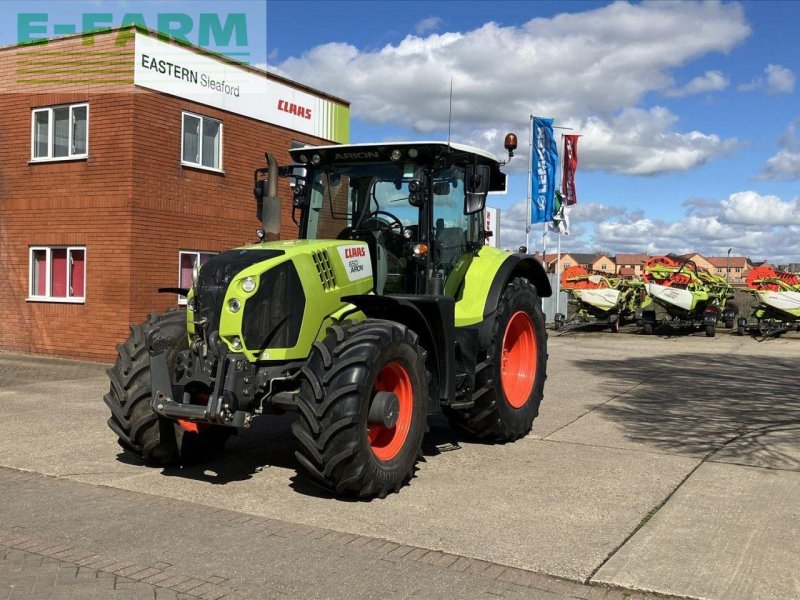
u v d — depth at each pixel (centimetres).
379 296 568
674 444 699
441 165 639
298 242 590
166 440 582
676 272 2041
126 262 1223
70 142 1285
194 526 468
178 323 589
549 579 390
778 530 460
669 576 391
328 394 498
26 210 1319
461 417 684
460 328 655
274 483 568
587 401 937
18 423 775
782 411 870
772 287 1973
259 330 525
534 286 783
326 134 1658
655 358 1458
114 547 431
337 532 458
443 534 455
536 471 604
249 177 1452
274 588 376
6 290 1347
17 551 424
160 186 1267
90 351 1263
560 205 2097
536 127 1883
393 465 536
